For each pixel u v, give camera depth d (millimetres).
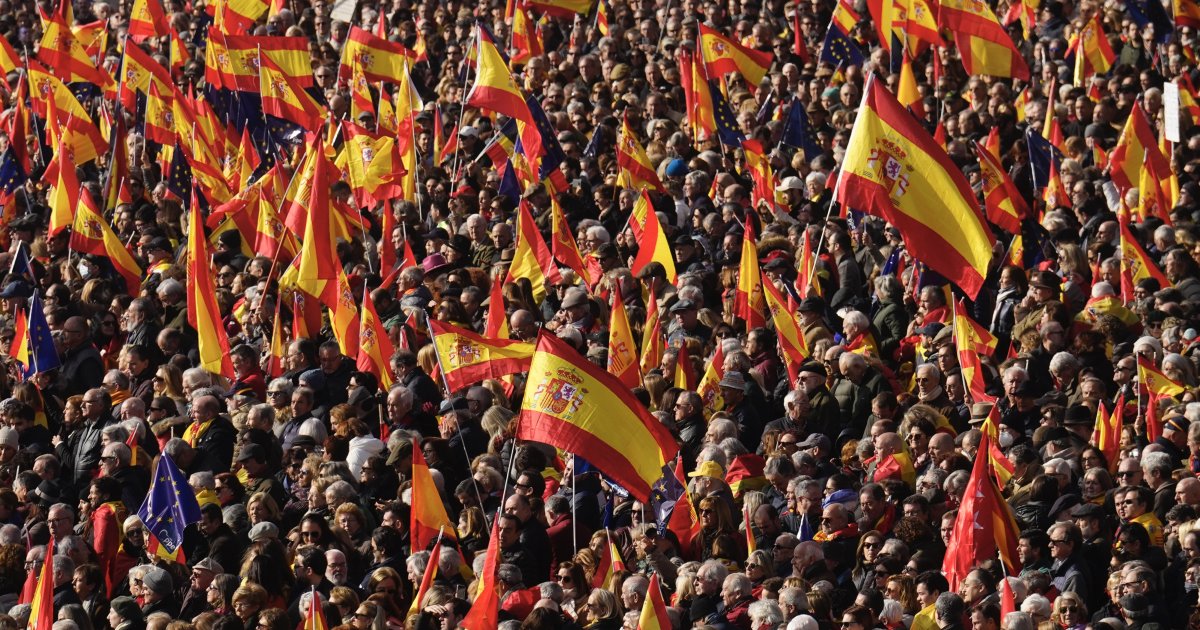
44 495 58000
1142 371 54000
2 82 113375
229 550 51781
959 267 55344
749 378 58156
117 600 47469
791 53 95938
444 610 45250
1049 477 48656
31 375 69500
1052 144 78125
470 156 87188
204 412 59531
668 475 50812
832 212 74688
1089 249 66500
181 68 111000
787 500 51531
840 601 45875
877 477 51938
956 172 55469
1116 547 45844
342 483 53062
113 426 58625
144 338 71375
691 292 64562
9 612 49312
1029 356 56688
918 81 90000
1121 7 91688
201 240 68500
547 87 95375
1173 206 73500
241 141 93562
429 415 59406
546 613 43469
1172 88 74562
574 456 52594
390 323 67812
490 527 52031
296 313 69562
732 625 43531
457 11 111875
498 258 75188
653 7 105312
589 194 80188
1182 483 46562
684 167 80750
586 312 65062
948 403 56625
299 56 95562
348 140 84312
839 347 58156
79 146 96438
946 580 45094
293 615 48781
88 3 133250
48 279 79188
